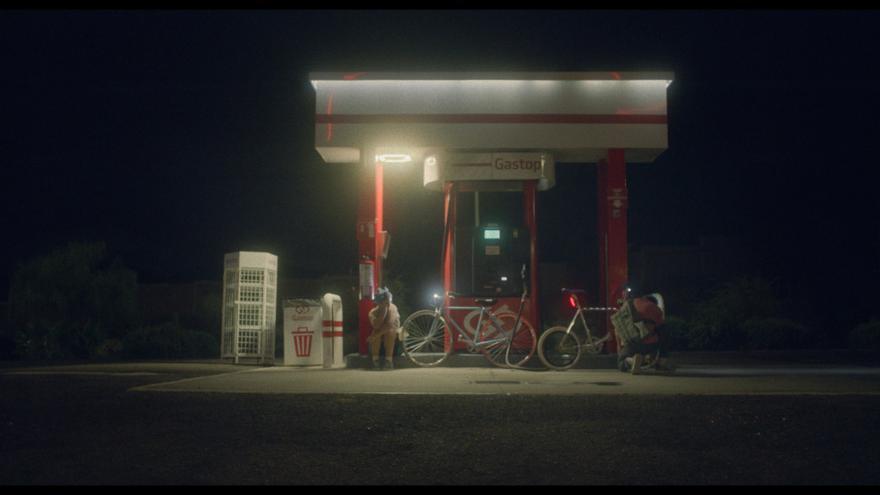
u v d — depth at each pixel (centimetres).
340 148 1542
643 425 816
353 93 1531
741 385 1068
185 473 683
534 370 1370
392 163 1662
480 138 1523
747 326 2409
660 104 1530
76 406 909
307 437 776
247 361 1725
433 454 729
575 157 1630
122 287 2439
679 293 3156
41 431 802
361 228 1528
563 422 826
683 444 758
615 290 1519
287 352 1559
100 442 764
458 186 1616
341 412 862
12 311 2366
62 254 2416
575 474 681
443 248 1611
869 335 2317
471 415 851
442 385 1062
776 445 755
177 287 3192
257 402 911
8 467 695
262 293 1667
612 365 1414
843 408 886
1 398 967
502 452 734
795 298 2923
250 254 1662
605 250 1617
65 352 2216
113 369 1428
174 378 1200
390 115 1527
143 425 818
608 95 1530
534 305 1534
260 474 681
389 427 807
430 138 1523
